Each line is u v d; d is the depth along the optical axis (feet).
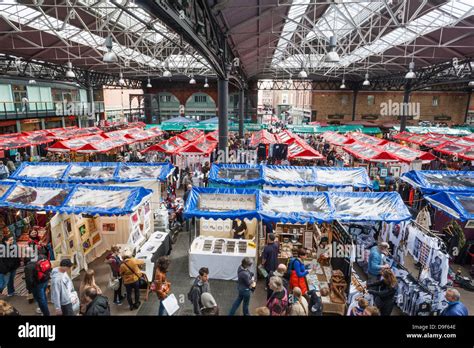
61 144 49.16
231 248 23.93
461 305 14.43
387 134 96.73
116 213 22.75
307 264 23.04
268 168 35.06
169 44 64.34
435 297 18.57
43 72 88.58
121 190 25.07
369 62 80.33
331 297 19.04
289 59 89.71
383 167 45.93
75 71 88.38
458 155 51.60
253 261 23.03
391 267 20.94
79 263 23.86
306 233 25.26
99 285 22.84
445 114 116.88
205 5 23.03
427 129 86.79
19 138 58.18
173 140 55.83
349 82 116.47
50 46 58.80
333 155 58.95
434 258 21.06
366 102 117.50
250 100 119.14
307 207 24.03
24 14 44.91
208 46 26.25
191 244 24.79
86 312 14.46
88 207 23.16
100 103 118.62
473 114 115.85
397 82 101.76
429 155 45.21
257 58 67.31
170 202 35.09
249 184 32.76
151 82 126.21
